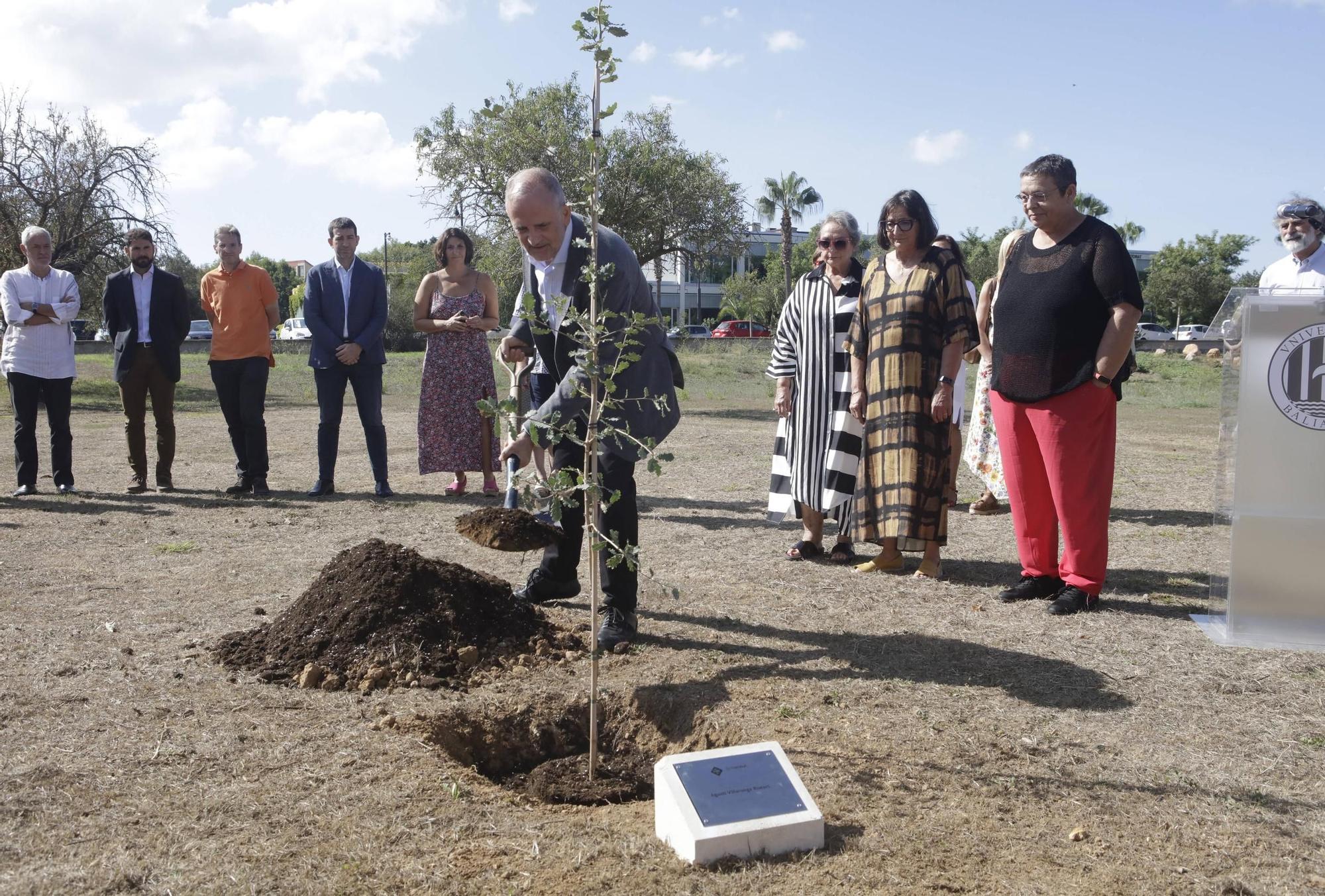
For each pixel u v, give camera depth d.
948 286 4.95
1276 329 4.15
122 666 3.74
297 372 27.09
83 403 17.55
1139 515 7.22
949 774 2.93
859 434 5.34
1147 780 2.92
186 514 6.91
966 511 7.49
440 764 2.98
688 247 25.75
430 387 7.66
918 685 3.66
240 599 4.71
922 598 4.87
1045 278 4.53
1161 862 2.47
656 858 2.47
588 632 4.19
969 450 7.39
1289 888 2.36
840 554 5.67
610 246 3.87
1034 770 2.97
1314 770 2.99
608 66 3.03
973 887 2.35
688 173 24.39
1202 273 66.19
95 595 4.75
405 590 3.95
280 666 3.73
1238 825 2.66
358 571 4.05
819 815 2.54
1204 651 4.09
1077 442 4.55
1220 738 3.22
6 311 7.55
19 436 7.66
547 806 2.95
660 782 2.60
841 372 5.36
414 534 6.23
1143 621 4.51
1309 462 4.16
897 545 5.21
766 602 4.77
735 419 15.47
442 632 3.89
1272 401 4.17
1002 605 4.77
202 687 3.55
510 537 3.90
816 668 3.83
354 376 7.65
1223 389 4.32
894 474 5.08
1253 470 4.21
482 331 7.68
